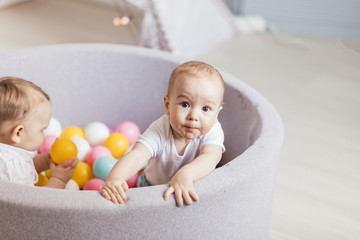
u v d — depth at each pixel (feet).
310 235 4.86
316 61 9.64
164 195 2.79
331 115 7.47
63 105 5.25
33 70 4.86
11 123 3.67
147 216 2.76
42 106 3.83
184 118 3.31
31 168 3.95
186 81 3.27
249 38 10.71
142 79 5.16
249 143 4.00
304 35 11.05
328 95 8.16
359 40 10.65
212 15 9.72
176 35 8.66
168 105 3.56
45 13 10.94
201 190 2.85
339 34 10.84
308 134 6.87
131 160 3.47
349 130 7.06
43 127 3.91
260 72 8.93
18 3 11.28
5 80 3.74
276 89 8.25
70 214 2.65
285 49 10.20
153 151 3.74
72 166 4.29
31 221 2.70
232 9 11.28
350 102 7.96
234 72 8.84
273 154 3.29
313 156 6.32
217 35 10.05
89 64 5.12
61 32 9.96
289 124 7.11
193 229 2.95
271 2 11.02
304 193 5.55
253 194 3.23
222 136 3.79
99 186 4.45
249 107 4.12
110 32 10.19
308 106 7.72
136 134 5.33
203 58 9.34
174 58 4.93
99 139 5.19
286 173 5.91
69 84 5.16
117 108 5.41
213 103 3.31
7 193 2.70
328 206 5.33
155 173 4.03
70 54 5.01
